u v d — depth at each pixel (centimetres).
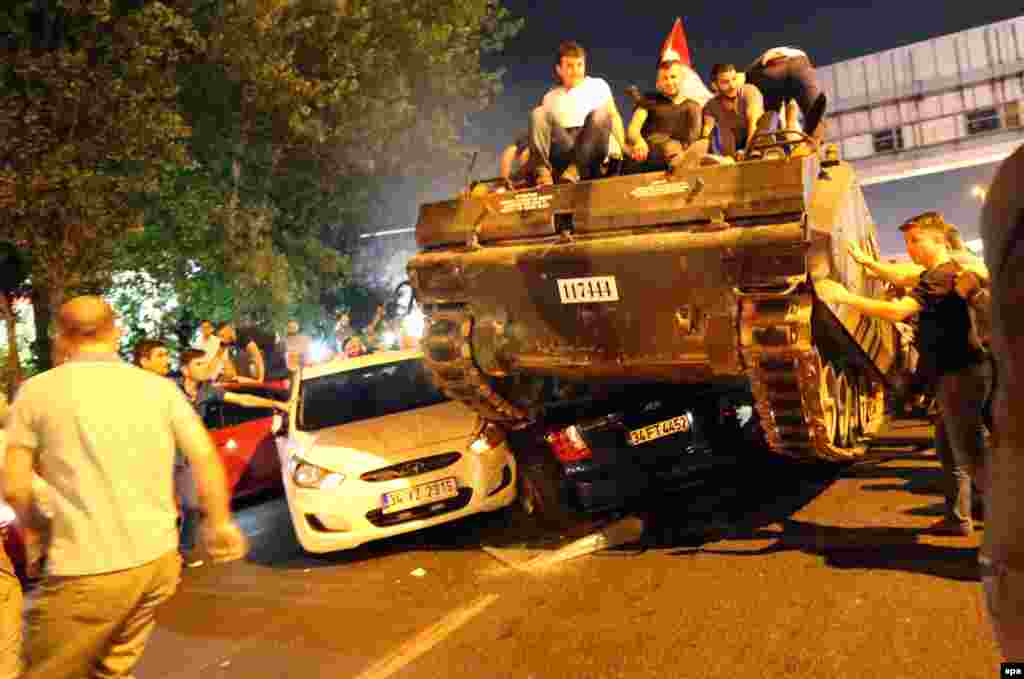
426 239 581
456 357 586
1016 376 148
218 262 1616
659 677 385
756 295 459
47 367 1473
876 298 576
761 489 661
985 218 154
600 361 541
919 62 3123
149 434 328
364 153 1817
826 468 688
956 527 496
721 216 460
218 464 343
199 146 1611
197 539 762
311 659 469
